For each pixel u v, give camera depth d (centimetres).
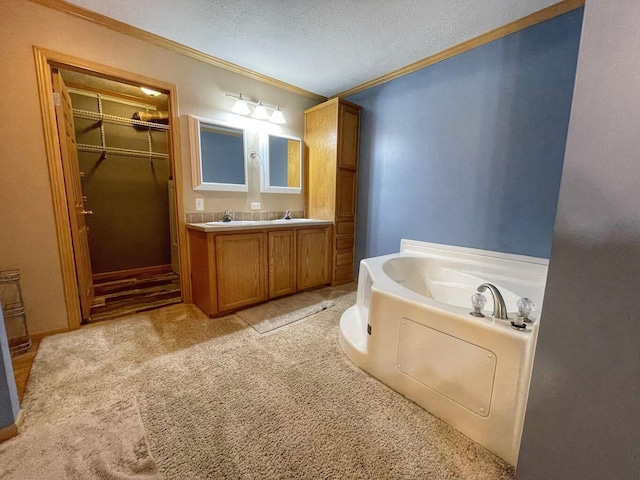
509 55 198
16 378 148
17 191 178
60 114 191
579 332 76
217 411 127
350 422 122
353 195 323
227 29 206
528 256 201
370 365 155
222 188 266
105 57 200
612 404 73
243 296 243
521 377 99
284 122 301
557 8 174
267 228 253
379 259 227
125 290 297
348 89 315
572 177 74
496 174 212
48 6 176
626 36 64
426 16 188
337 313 242
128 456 103
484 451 109
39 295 191
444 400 122
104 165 328
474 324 111
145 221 364
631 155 66
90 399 133
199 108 251
